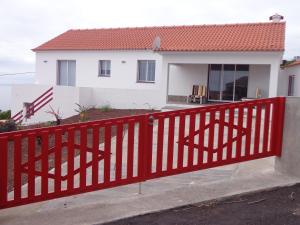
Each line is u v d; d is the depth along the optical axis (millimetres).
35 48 25125
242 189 5770
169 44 20125
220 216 4926
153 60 21953
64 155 9195
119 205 5445
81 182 5570
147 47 21781
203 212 5090
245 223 4672
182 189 5969
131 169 5836
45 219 5090
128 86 22719
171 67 21594
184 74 21406
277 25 20922
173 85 21625
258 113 6344
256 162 7883
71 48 23938
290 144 6246
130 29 25828
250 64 18094
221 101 20750
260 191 5703
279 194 5590
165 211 5176
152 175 5941
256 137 6387
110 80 23172
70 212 5289
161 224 4754
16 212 5453
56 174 5438
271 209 5066
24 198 5273
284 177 6211
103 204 5523
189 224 4715
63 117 19797
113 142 10594
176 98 21641
